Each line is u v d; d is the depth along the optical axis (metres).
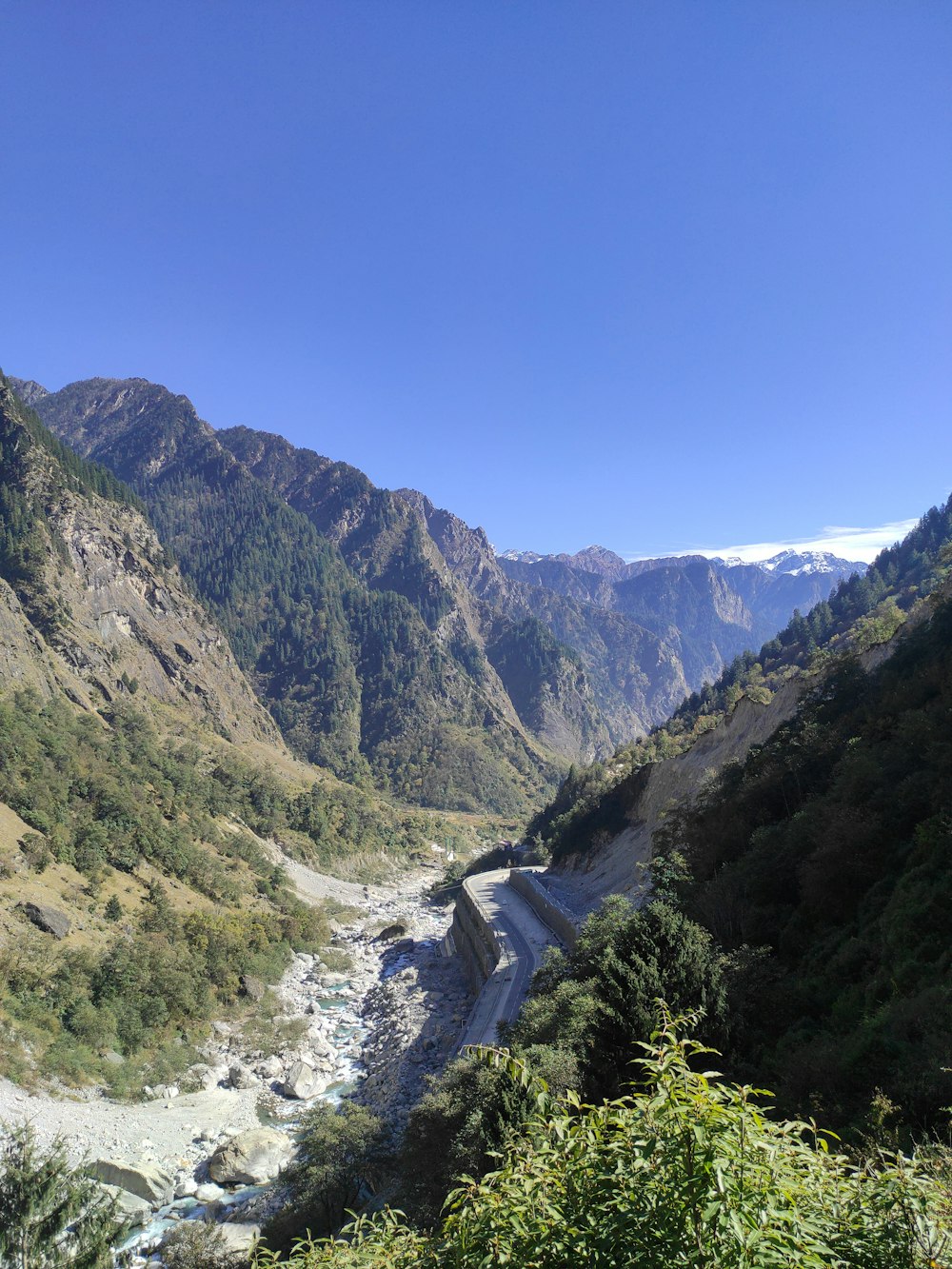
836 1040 17.28
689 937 18.36
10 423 181.75
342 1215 32.44
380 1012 66.50
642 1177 5.26
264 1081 52.25
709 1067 17.91
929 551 162.00
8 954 50.72
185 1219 35.38
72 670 137.62
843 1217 5.46
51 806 72.62
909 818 26.52
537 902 79.31
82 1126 41.59
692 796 65.81
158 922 65.94
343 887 125.44
